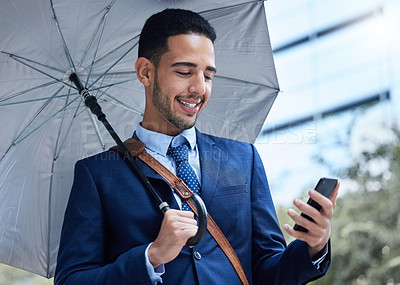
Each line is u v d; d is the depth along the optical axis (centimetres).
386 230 897
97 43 278
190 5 283
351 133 1043
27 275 1143
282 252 238
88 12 275
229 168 252
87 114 288
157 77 247
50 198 288
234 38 290
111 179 245
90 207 242
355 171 980
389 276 866
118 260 220
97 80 280
